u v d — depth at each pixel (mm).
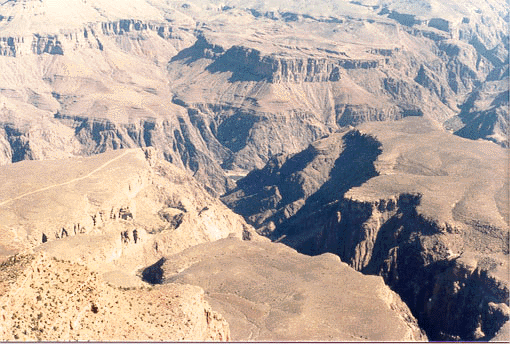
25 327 99750
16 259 115250
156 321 123875
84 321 110562
